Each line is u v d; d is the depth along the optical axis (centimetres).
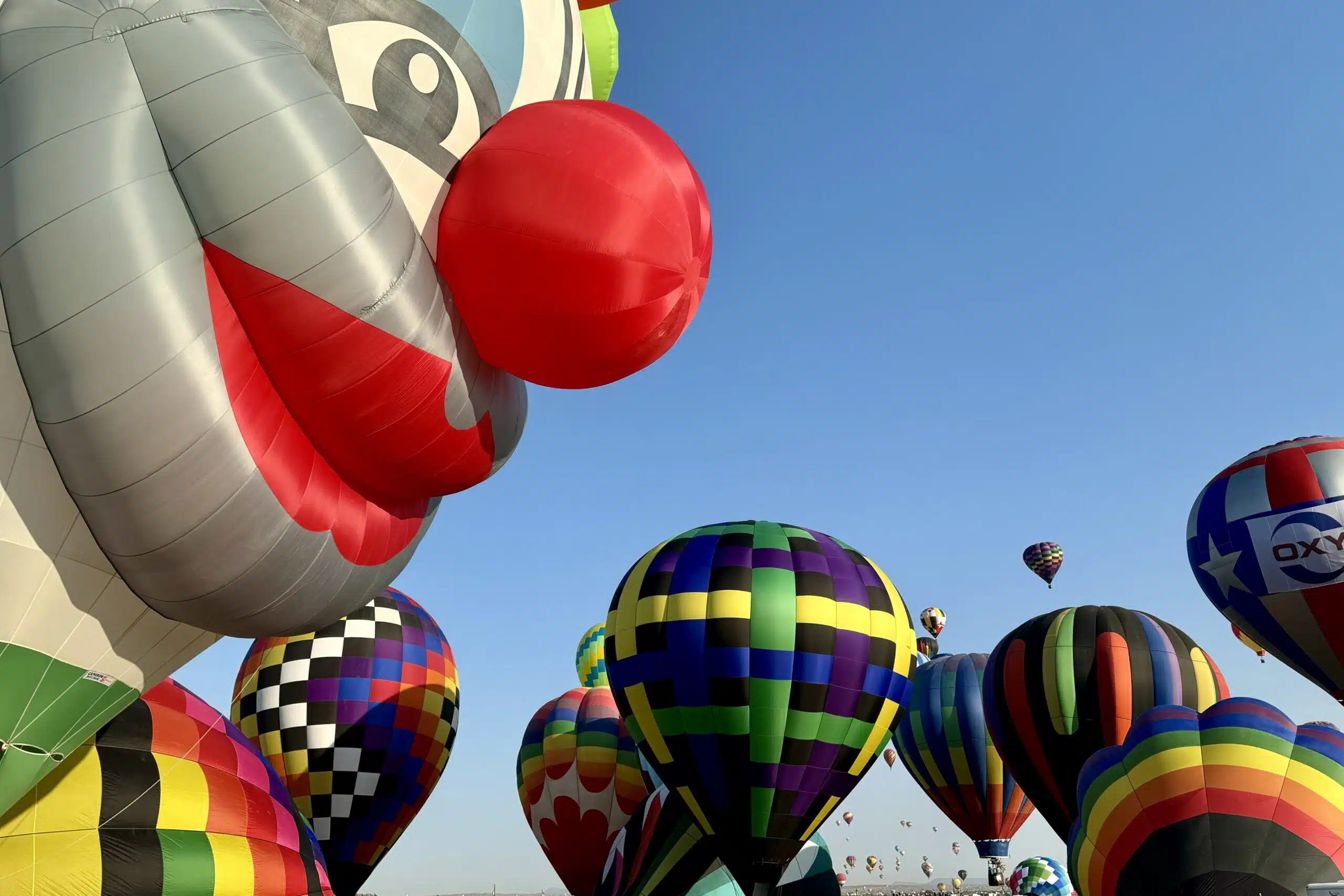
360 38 545
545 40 639
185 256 464
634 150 541
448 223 548
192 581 495
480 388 570
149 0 475
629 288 533
